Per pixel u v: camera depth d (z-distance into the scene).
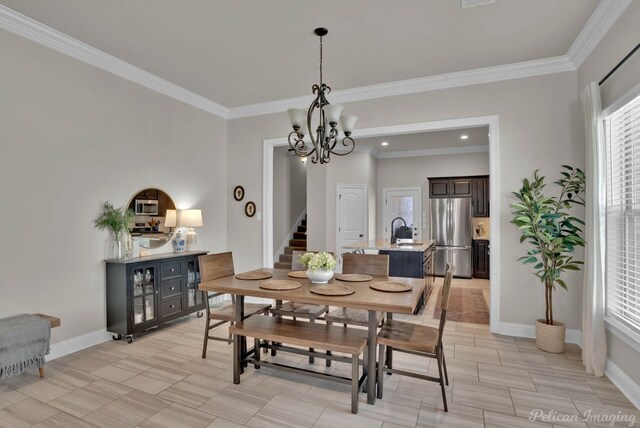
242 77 3.96
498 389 2.54
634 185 2.42
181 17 2.76
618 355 2.56
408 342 2.33
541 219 3.15
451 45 3.20
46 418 2.18
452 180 7.48
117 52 3.38
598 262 2.72
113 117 3.59
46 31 2.94
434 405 2.33
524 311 3.61
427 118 3.99
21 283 2.85
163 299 3.81
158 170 4.11
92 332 3.38
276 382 2.67
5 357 2.45
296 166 8.31
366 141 6.99
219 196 5.07
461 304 5.07
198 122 4.69
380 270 3.25
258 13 2.70
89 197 3.37
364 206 7.48
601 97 2.76
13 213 2.80
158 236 4.09
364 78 3.96
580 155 3.41
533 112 3.58
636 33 2.27
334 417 2.20
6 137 2.76
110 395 2.46
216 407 2.31
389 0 2.53
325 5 2.59
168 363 2.99
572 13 2.68
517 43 3.15
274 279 2.99
